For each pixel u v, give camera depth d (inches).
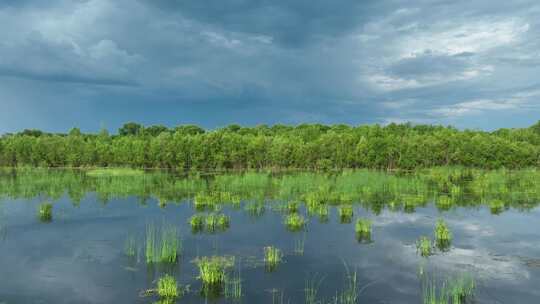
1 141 3801.7
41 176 2615.7
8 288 679.7
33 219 1258.6
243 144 3695.9
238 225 1168.2
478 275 750.5
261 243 965.8
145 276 733.3
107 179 2514.8
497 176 2455.7
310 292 655.8
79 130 4650.6
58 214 1342.3
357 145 3622.0
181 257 851.4
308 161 3622.0
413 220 1248.2
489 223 1212.5
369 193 1850.4
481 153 3467.0
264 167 3745.1
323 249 915.4
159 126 5989.2
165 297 633.6
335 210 1428.4
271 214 1341.0
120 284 693.9
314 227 1144.2
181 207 1481.3
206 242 973.2
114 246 940.0
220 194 1748.3
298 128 5826.8
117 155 3688.5
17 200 1656.0
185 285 687.1
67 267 788.6
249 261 823.1
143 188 2043.6
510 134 4394.7
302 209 1451.8
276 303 610.5
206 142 3644.2
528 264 817.5
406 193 1851.6
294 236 1035.3
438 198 1705.2
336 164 3639.3
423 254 882.1
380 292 661.3
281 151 3597.4
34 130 5423.2
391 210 1427.2
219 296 636.1
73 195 1804.9
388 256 863.7
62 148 3722.9
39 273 754.2
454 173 2864.2
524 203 1595.7
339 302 617.9
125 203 1574.8
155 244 949.2
